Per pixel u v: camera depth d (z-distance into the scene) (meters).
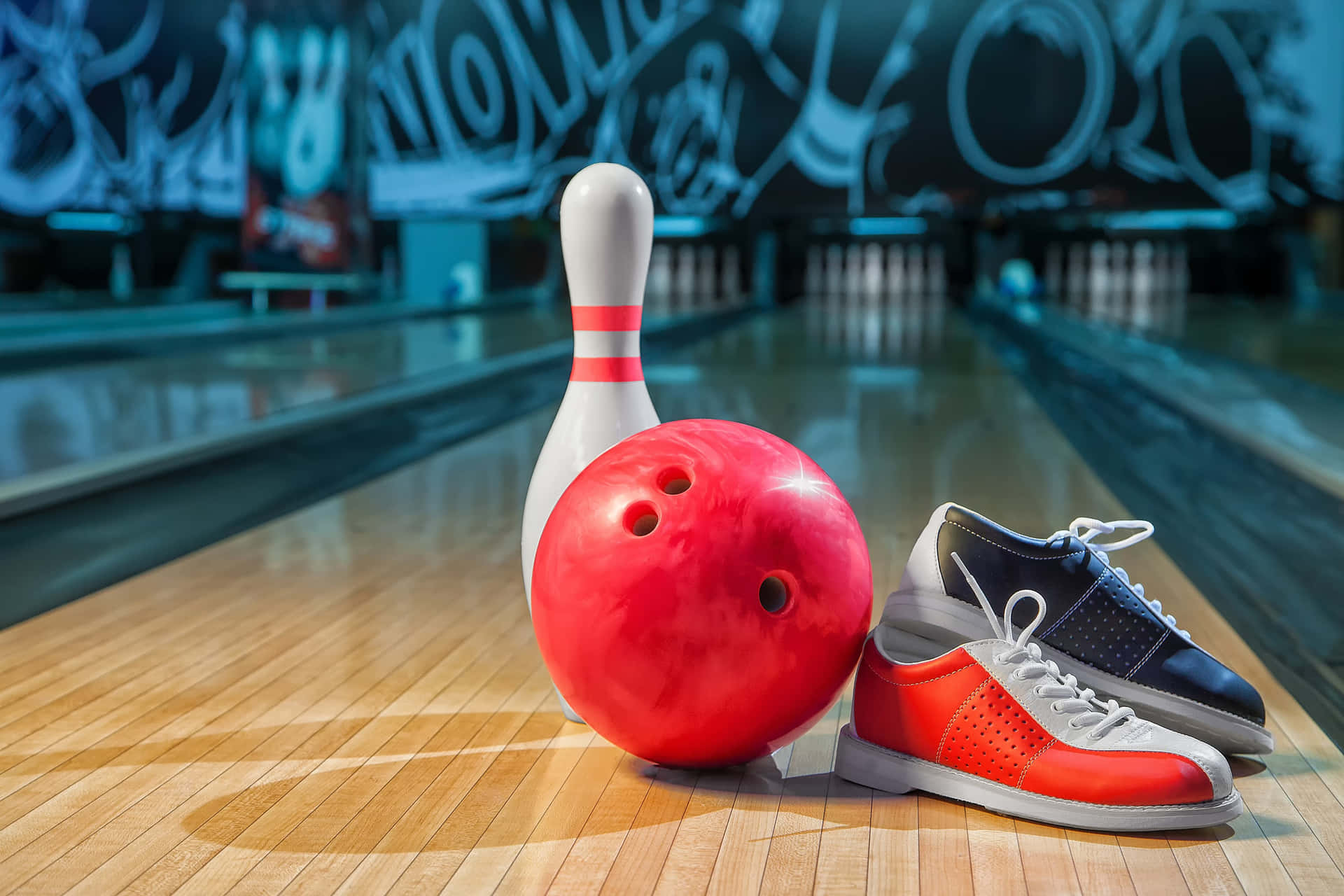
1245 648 1.51
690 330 7.45
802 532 1.02
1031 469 2.87
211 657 1.43
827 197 7.78
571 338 6.31
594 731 1.19
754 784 1.06
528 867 0.89
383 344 5.97
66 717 1.22
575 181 1.25
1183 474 2.97
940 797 1.04
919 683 1.04
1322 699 1.32
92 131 7.77
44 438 2.95
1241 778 1.08
